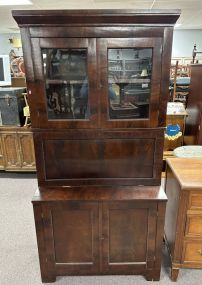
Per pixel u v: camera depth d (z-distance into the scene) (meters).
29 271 1.76
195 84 2.73
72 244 1.56
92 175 1.56
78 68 1.37
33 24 1.24
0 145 3.17
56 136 1.46
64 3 4.56
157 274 1.64
